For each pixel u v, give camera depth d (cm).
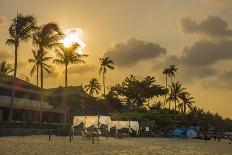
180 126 10569
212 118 16788
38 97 8012
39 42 6875
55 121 8431
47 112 8062
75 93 9712
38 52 6994
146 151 3491
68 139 4997
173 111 11194
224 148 4722
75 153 2875
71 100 9669
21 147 3228
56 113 8350
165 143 5347
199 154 3447
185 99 13438
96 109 10269
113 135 6881
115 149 3525
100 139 5547
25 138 4744
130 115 8962
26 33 6069
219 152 3853
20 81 7606
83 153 2912
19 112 7275
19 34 6022
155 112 9481
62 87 9888
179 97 13438
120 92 11531
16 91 7338
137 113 9100
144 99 11675
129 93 11481
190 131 8581
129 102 11538
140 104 11600
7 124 5341
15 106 6931
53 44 6944
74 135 6225
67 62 8025
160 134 8850
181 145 5003
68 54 8000
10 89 7088
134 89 11456
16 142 3878
